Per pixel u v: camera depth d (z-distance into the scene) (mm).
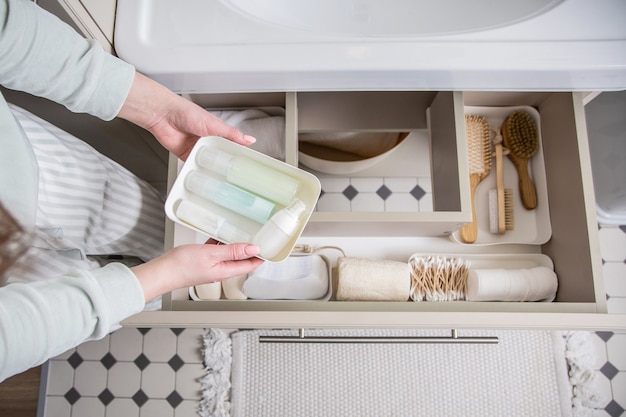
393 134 957
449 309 724
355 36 648
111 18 652
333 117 884
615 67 627
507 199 904
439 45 633
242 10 673
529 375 1106
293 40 643
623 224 1080
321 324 661
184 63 643
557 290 832
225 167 575
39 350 344
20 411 1146
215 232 564
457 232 887
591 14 636
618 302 1131
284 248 546
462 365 1114
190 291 796
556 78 657
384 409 1104
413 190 1137
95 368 1163
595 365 1104
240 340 1135
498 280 785
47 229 562
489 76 653
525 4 677
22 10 449
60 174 602
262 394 1117
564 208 816
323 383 1114
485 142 907
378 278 775
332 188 1132
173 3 659
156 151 1022
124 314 418
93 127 882
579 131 764
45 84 492
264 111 875
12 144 479
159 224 840
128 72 539
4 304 330
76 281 385
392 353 1121
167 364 1151
